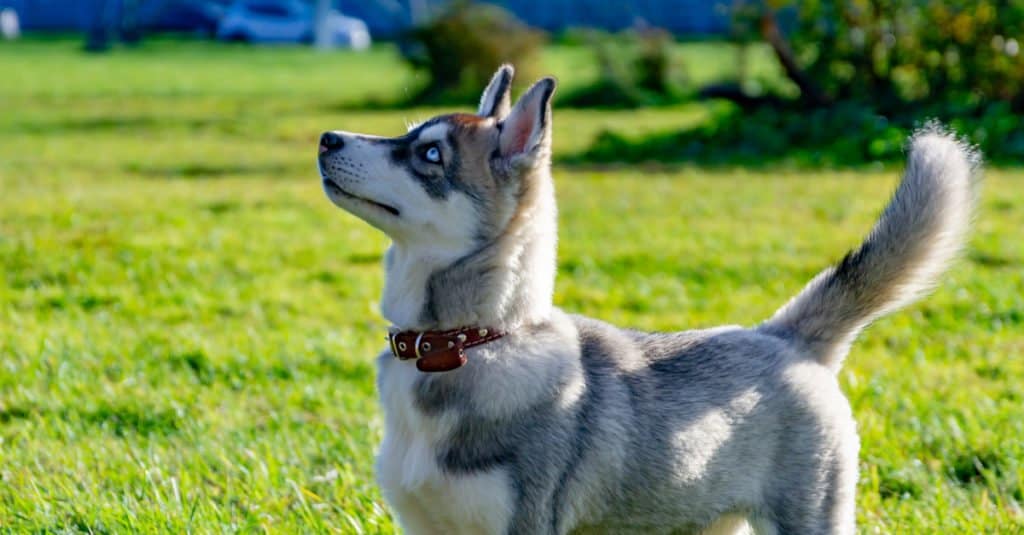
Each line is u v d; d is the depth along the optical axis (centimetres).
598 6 4959
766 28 1831
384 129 2227
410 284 459
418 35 2820
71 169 1711
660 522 468
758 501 479
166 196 1450
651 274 1076
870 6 1805
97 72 3647
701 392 468
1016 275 1036
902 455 638
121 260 1089
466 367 443
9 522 543
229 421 689
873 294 508
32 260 1072
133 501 554
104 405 703
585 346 469
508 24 2877
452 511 441
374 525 546
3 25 5488
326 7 4934
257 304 953
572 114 2527
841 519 488
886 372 777
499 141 462
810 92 1850
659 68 2784
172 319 913
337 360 805
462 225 454
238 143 2084
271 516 555
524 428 438
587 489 451
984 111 1772
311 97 2923
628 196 1453
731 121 1897
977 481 620
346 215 1342
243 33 5278
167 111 2600
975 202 512
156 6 5681
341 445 646
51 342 812
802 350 503
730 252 1145
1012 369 795
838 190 1470
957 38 1784
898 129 1736
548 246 468
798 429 477
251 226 1260
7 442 648
